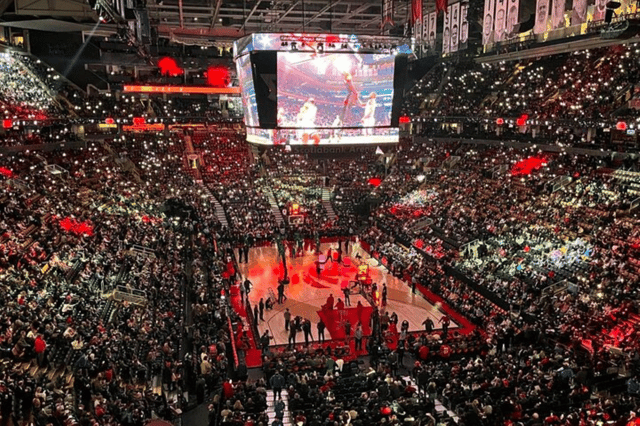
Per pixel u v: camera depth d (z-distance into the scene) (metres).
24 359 18.22
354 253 43.84
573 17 23.86
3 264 23.27
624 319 25.88
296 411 19.53
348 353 26.84
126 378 20.38
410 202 49.44
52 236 29.39
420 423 18.17
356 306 32.91
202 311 27.34
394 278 38.16
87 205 38.56
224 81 47.56
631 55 42.78
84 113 49.22
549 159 44.94
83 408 16.66
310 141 22.86
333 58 22.53
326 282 37.31
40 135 42.88
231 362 24.94
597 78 44.88
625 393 21.03
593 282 29.02
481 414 18.80
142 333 23.39
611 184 36.94
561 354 24.05
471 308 31.14
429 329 28.58
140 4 30.39
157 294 28.12
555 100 47.03
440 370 22.84
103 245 31.05
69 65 44.31
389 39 23.27
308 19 40.84
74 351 20.33
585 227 34.00
